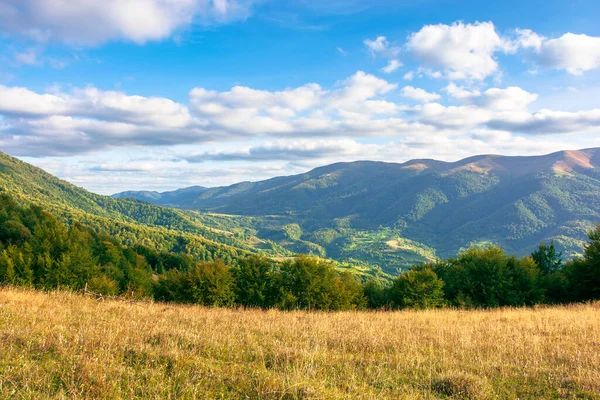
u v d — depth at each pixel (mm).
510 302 29734
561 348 9703
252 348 8477
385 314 19078
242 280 31172
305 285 30984
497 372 7594
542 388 6727
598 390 6465
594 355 8727
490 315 18141
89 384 5297
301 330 11438
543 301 30078
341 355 8508
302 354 7902
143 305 14570
